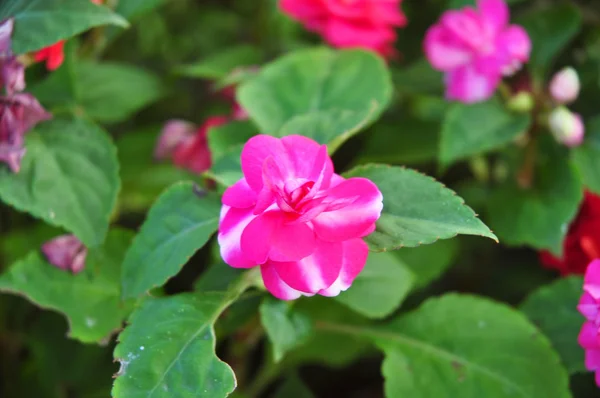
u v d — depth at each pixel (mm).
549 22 555
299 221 406
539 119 522
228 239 419
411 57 609
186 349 426
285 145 421
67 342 535
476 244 572
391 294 479
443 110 574
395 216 426
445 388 471
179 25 643
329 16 542
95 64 564
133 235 493
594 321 443
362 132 574
